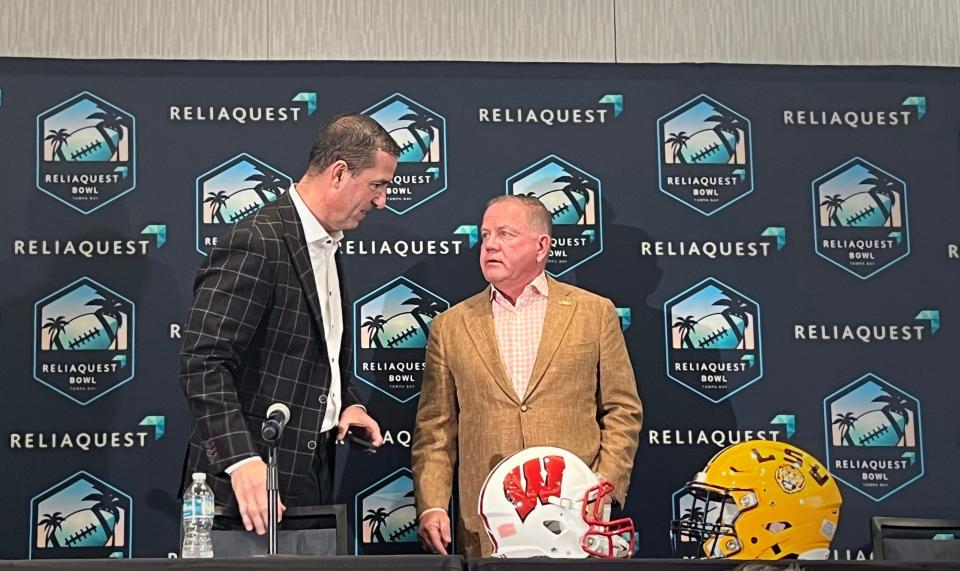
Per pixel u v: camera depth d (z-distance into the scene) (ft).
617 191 14.82
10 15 14.52
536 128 14.88
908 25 15.30
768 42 15.19
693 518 11.07
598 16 15.11
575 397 12.51
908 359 14.71
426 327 14.44
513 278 12.80
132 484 13.89
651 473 14.34
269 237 11.12
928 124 15.16
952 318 14.80
